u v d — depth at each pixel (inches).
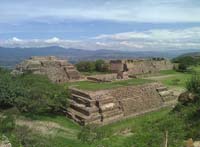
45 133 1776.6
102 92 2397.9
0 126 1578.5
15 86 2276.1
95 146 1560.0
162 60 5295.3
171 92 3058.6
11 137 1429.6
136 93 2664.9
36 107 2193.7
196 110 1537.9
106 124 2162.9
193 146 1175.6
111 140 1581.0
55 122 2103.8
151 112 2593.5
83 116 2145.7
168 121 1512.1
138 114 2475.4
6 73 2704.2
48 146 1514.5
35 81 2497.5
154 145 1264.8
